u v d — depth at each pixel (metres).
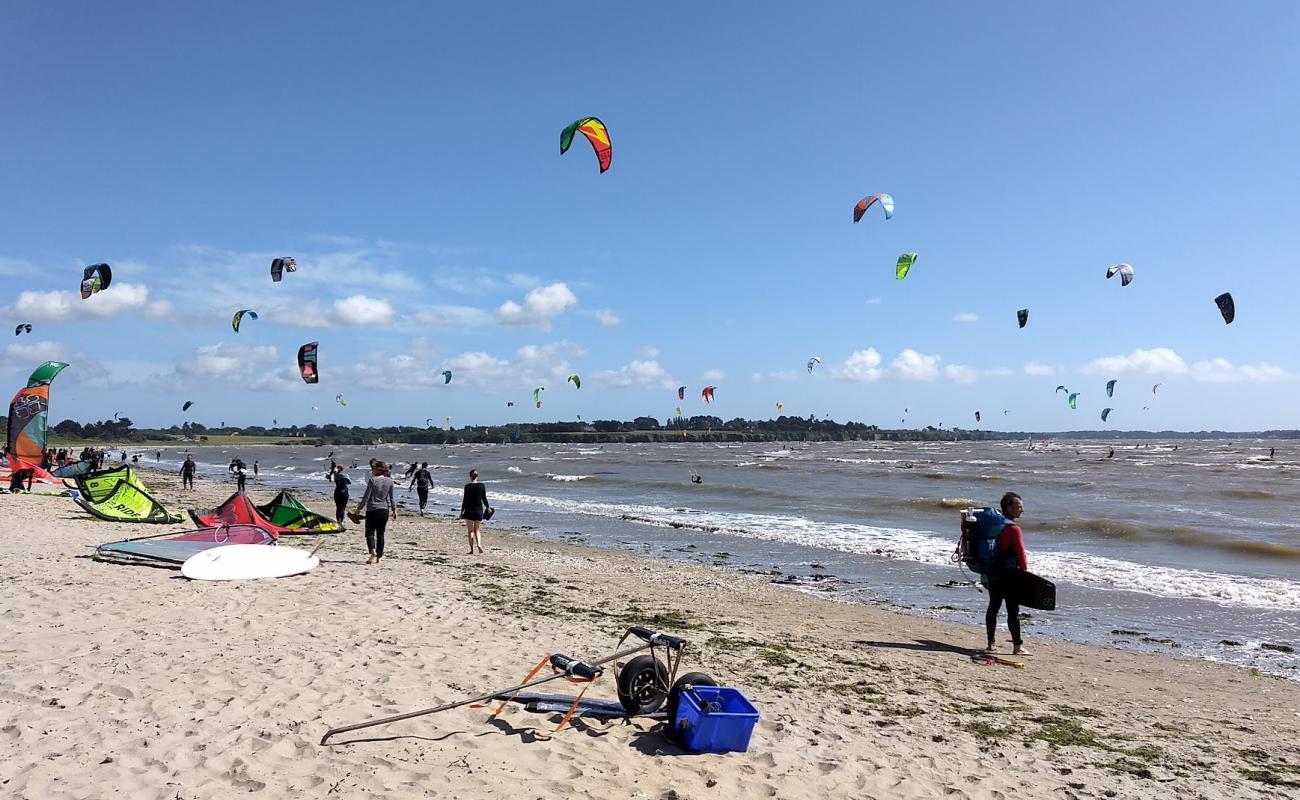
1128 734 6.40
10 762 4.29
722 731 5.03
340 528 17.02
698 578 14.33
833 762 5.10
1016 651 9.10
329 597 9.44
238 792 4.10
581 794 4.32
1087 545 19.11
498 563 14.74
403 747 4.79
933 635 10.21
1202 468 59.22
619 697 5.54
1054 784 5.10
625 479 46.38
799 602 12.28
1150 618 11.62
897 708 6.65
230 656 6.61
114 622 7.56
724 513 26.75
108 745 4.61
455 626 8.38
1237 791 5.21
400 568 12.55
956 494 34.88
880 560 16.83
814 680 7.44
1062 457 84.81
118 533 14.77
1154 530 20.95
